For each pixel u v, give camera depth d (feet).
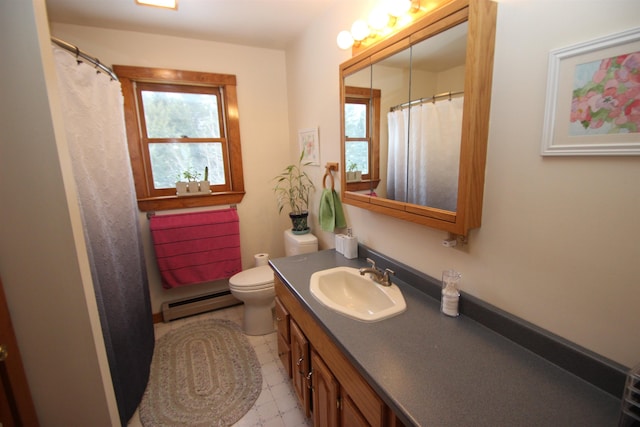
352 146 5.45
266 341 7.47
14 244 3.10
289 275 5.10
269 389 5.92
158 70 7.45
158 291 8.38
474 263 3.60
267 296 7.46
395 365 2.88
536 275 2.97
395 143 4.37
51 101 3.02
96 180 4.77
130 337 5.57
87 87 4.66
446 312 3.75
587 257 2.58
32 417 3.39
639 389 1.99
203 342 7.43
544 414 2.34
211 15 6.44
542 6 2.63
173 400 5.65
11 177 3.00
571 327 2.76
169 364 6.64
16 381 3.20
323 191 6.68
